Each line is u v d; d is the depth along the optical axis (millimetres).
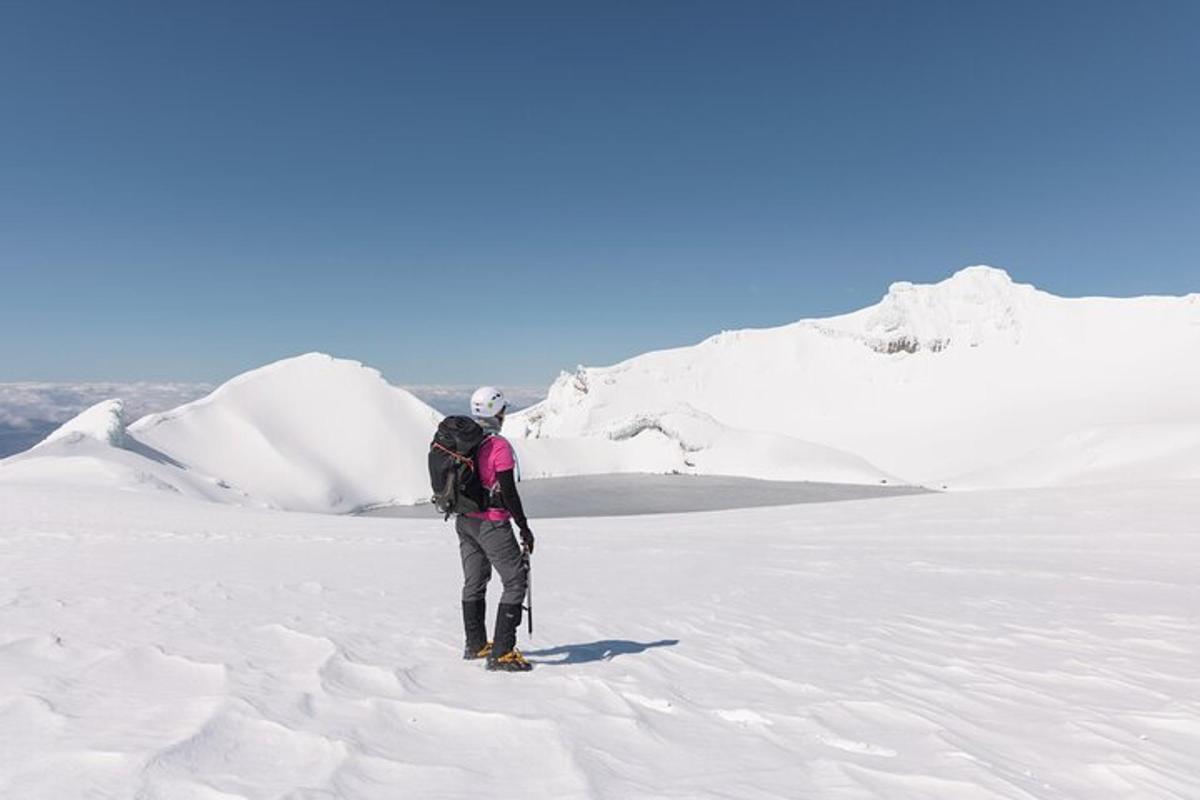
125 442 72562
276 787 2496
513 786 2738
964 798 3002
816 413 187750
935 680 5293
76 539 15922
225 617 5891
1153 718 4508
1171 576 12508
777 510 31500
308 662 4289
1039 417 149750
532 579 10641
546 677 4461
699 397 199625
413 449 99562
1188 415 125438
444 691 3984
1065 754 3816
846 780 3111
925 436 157375
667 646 5879
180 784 2449
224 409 92375
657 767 3111
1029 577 12383
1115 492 27344
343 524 24250
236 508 31672
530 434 180125
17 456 57469
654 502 89125
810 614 8062
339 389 104375
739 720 3963
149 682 3701
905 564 13977
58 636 4699
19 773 2443
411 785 2674
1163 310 180250
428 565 12289
